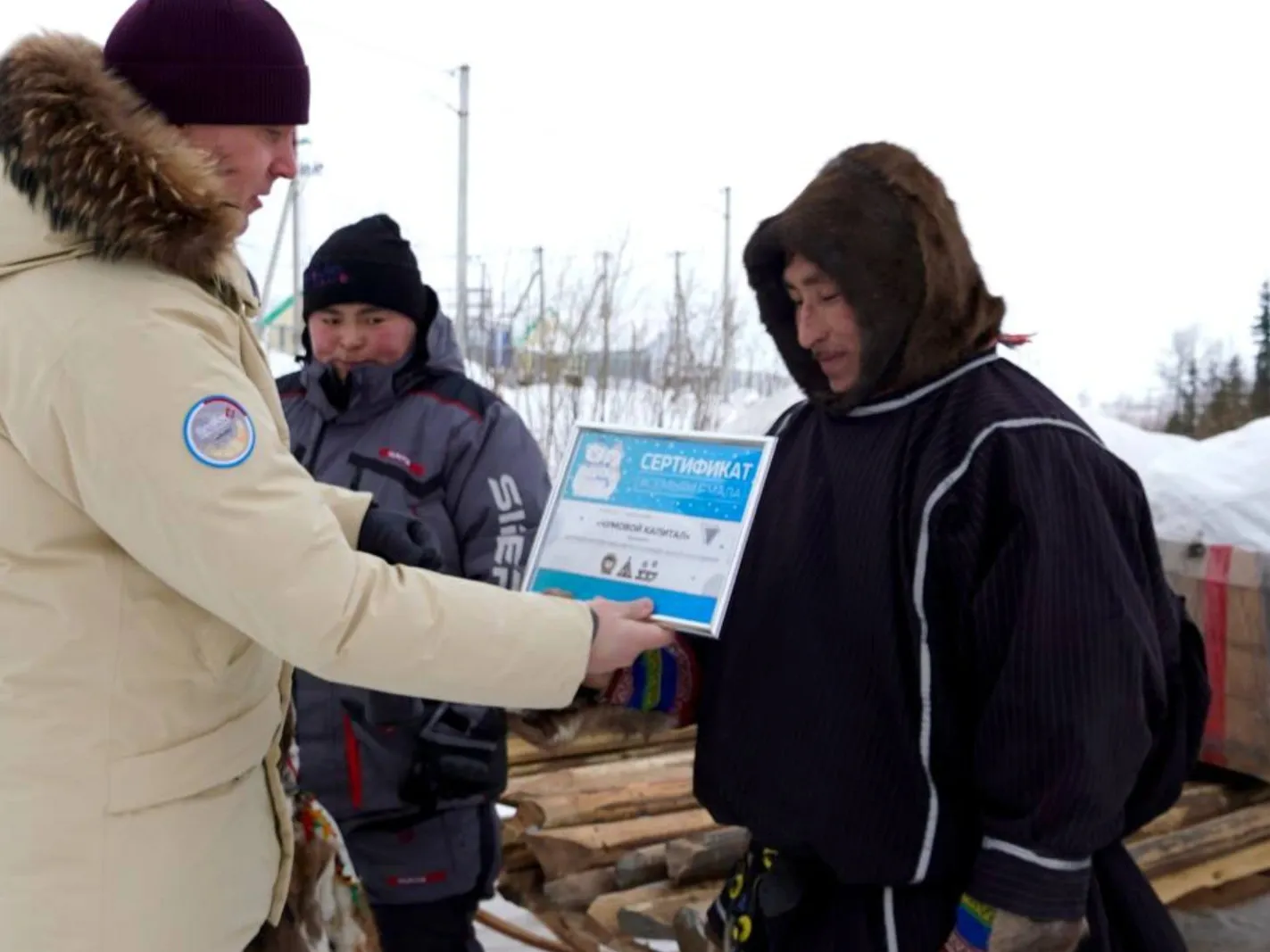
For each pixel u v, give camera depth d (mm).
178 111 1416
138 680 1331
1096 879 1562
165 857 1348
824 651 1562
